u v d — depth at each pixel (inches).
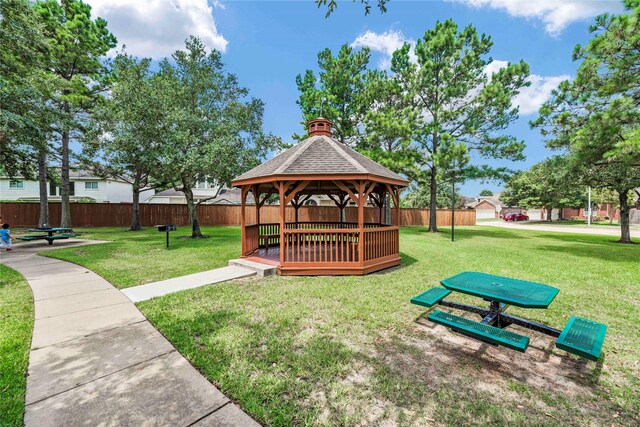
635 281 225.5
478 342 126.0
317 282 221.3
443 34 552.1
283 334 132.0
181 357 111.4
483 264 290.5
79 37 560.7
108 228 701.9
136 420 77.2
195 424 76.2
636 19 255.3
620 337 130.5
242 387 92.7
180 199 1077.1
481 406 85.4
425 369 105.0
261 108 550.3
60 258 311.6
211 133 477.1
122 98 426.0
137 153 427.5
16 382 93.4
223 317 151.3
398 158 557.6
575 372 104.3
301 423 78.0
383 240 271.4
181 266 273.4
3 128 352.5
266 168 272.7
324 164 245.3
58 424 75.5
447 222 968.3
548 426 77.8
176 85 481.1
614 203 1128.2
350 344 123.2
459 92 534.9
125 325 140.9
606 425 78.5
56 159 605.3
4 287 203.2
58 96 528.4
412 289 203.0
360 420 79.2
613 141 305.6
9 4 356.2
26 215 703.7
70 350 115.5
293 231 245.0
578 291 198.8
